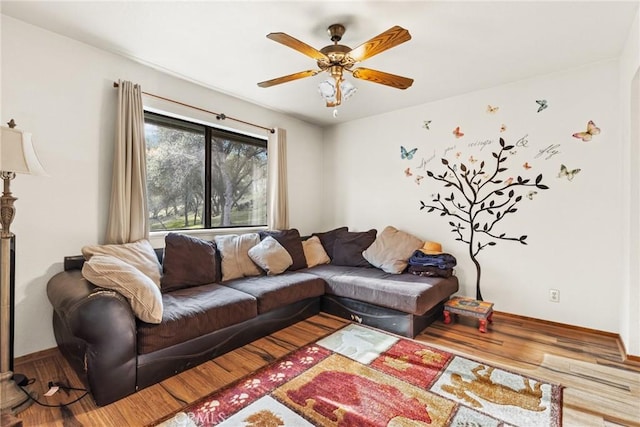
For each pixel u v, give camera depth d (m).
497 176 3.15
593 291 2.67
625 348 2.27
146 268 2.33
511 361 2.17
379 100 3.55
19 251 2.09
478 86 3.14
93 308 1.61
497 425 1.51
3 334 1.64
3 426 1.46
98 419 1.55
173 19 2.04
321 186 4.68
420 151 3.70
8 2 1.88
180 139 3.14
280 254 3.25
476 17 2.00
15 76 2.06
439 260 3.15
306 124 4.44
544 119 2.88
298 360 2.17
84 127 2.37
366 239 3.79
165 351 1.90
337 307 3.07
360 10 1.93
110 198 2.48
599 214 2.64
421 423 1.52
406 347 2.38
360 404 1.67
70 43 2.29
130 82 2.53
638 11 1.91
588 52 2.46
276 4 1.88
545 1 1.84
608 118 2.59
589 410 1.63
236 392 1.79
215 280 2.86
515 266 3.05
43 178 2.18
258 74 2.89
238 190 3.71
